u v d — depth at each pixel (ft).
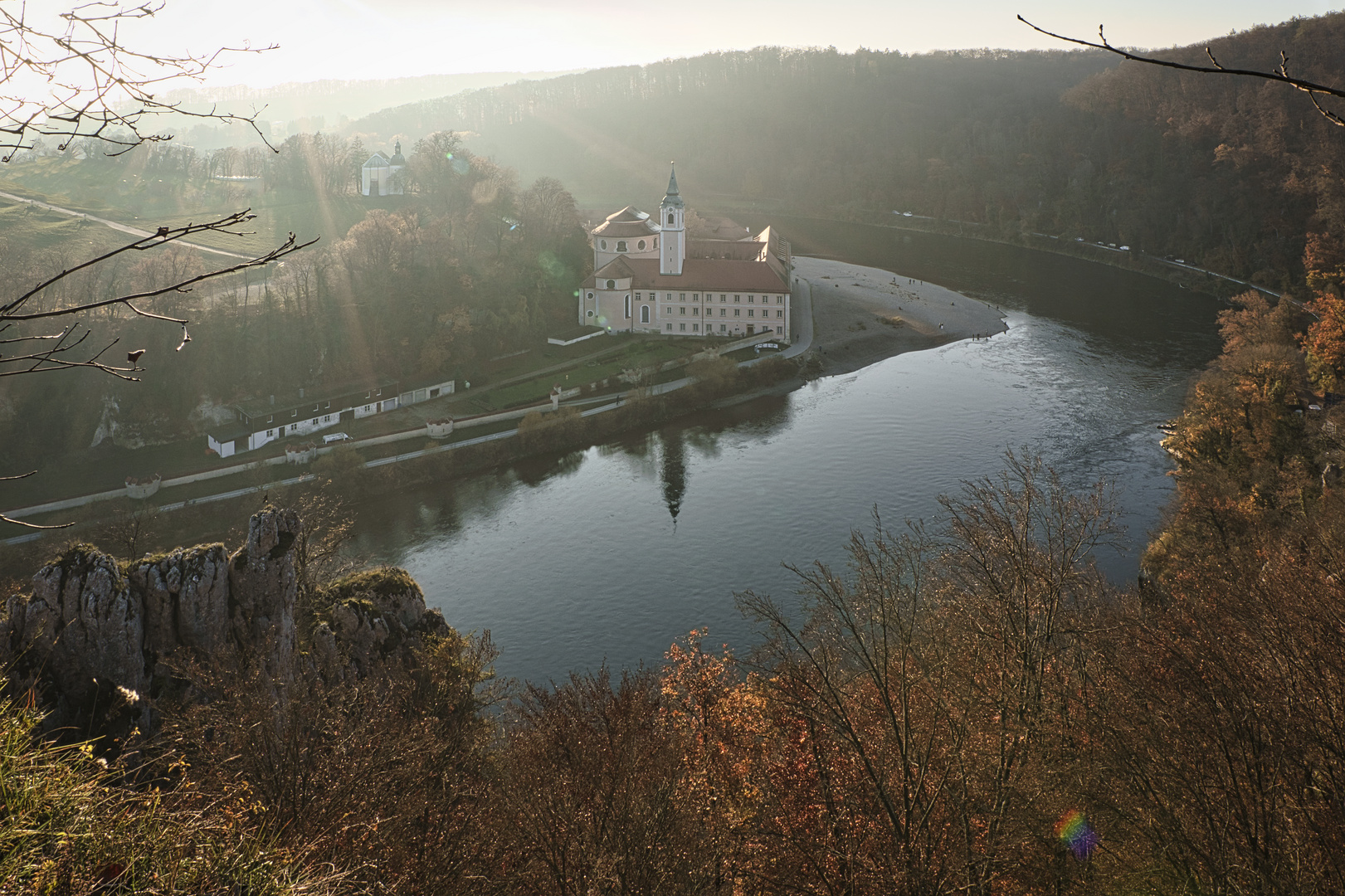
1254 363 363.35
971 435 500.33
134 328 511.40
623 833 91.61
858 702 121.29
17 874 36.63
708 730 141.18
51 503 427.74
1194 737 92.68
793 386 604.49
